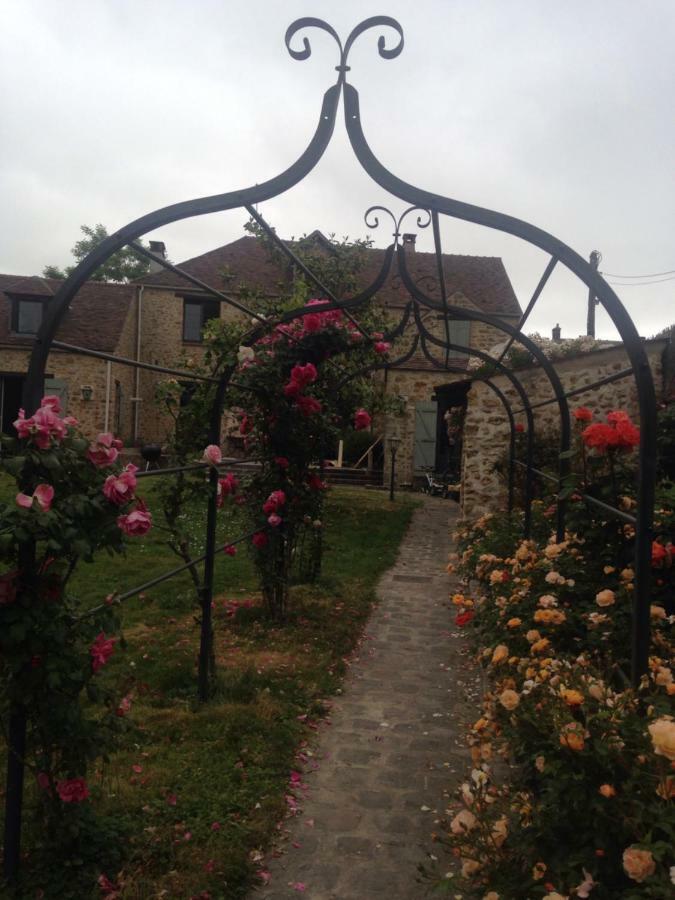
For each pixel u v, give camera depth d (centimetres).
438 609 641
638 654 217
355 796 309
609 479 319
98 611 232
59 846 243
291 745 352
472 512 882
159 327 1800
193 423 420
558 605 293
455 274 1803
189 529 921
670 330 816
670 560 281
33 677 216
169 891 235
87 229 2970
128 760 322
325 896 240
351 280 799
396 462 1634
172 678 421
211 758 328
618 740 166
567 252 234
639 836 151
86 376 1605
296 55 249
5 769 309
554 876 161
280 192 247
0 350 1623
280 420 517
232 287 1723
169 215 244
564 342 925
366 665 488
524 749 190
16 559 221
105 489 225
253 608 570
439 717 399
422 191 245
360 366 544
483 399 879
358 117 247
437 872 253
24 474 218
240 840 265
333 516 1100
